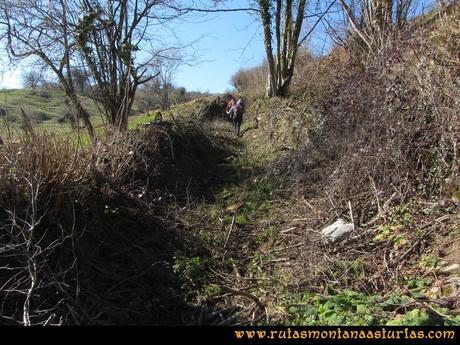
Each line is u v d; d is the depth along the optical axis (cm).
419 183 588
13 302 445
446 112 565
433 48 626
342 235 569
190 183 872
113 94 1020
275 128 1183
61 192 535
